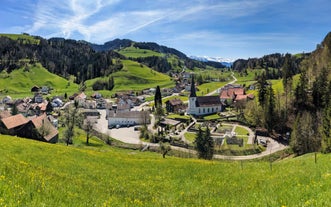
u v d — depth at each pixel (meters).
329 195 11.89
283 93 138.38
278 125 119.88
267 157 94.06
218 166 35.94
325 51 168.50
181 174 30.48
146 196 18.91
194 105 165.38
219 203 15.26
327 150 76.31
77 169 28.58
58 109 199.25
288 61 153.38
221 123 139.75
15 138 48.69
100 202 13.47
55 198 12.37
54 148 40.22
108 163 35.53
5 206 9.87
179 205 15.59
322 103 116.31
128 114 158.25
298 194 13.55
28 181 14.28
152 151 106.12
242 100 166.12
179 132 126.06
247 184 23.34
